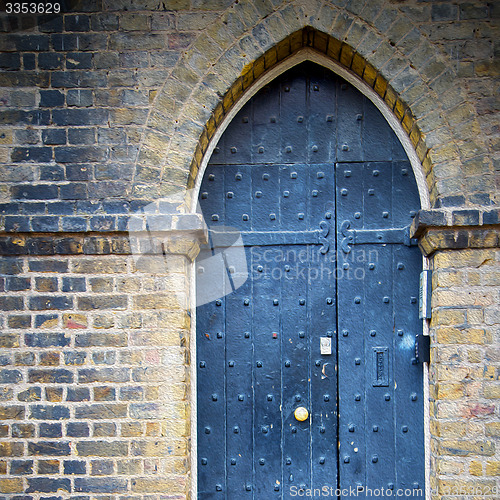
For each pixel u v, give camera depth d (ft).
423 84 10.03
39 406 9.60
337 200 11.02
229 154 11.09
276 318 10.86
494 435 9.38
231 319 10.87
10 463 9.51
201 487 10.54
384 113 11.01
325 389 10.71
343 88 11.09
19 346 9.71
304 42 10.73
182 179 10.02
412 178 10.96
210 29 10.17
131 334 9.72
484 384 9.49
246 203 11.06
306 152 11.08
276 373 10.76
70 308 9.77
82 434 9.55
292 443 10.64
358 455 10.56
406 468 10.50
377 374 10.68
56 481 9.48
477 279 9.68
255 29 10.17
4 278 9.81
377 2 10.12
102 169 10.01
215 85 10.13
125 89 10.14
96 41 10.19
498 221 9.52
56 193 9.98
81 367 9.67
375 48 10.11
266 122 11.10
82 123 10.11
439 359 9.62
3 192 9.96
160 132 10.07
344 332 10.77
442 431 9.46
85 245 9.80
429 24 10.07
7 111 10.11
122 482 9.47
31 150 10.06
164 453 9.50
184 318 9.85
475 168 9.83
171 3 10.22
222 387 10.75
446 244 9.69
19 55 10.18
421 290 10.38
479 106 9.91
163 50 10.16
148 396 9.61
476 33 10.02
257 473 10.59
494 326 9.58
